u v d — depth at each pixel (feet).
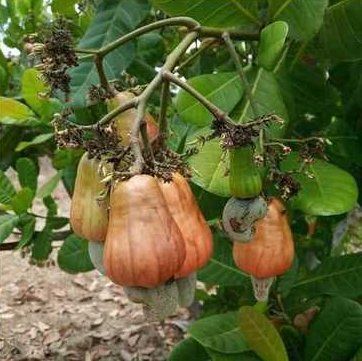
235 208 1.11
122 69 1.57
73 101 1.47
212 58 2.05
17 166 2.22
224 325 1.78
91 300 4.50
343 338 1.77
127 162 1.00
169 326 4.08
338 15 1.46
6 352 3.90
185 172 1.10
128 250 0.92
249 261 1.21
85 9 1.95
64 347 3.94
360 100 1.75
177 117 1.52
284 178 1.17
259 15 1.41
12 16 2.46
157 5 1.35
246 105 1.36
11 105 1.96
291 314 1.94
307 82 1.77
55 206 2.31
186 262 1.03
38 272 4.86
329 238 2.32
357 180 1.82
